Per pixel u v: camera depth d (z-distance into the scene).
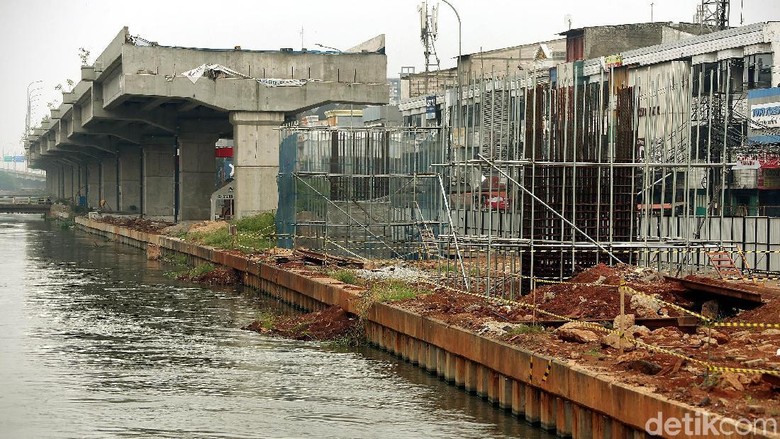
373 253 75.44
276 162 107.62
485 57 126.75
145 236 119.25
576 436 29.67
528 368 32.38
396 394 38.31
